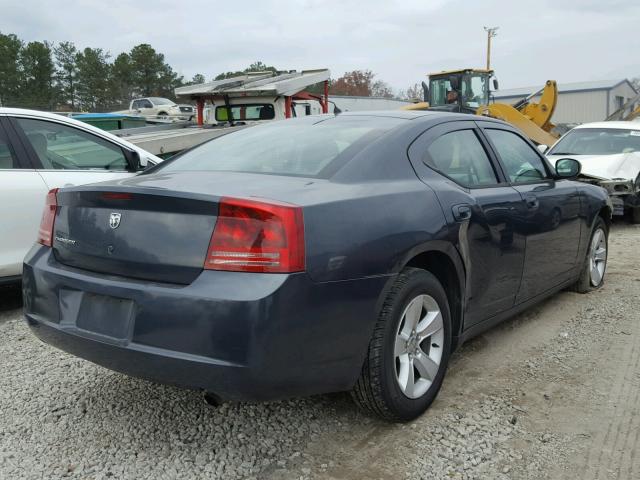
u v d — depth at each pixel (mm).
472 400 3516
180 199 2646
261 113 11734
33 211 5148
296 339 2578
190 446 3029
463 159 3863
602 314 5078
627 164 9789
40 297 3100
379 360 2945
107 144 5816
